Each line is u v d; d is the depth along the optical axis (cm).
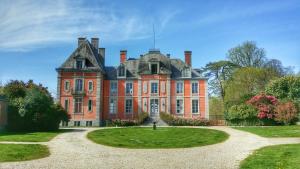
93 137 2483
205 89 4803
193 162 1455
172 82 4831
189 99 4788
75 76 4659
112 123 4575
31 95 3238
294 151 1648
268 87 4469
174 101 4788
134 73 4931
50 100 3350
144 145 2084
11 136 2472
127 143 2162
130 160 1512
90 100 4619
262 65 5553
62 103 4612
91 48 4916
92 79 4659
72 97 4625
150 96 4800
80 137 2517
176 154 1711
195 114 4750
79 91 4612
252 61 5591
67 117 3444
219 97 6044
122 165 1382
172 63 5003
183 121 4475
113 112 4819
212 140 2319
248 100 4209
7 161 1441
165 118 4575
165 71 4825
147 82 4834
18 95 3403
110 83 4881
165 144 2127
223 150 1861
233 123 4041
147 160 1512
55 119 3241
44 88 3631
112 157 1603
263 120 3847
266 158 1490
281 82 4344
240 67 5569
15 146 1862
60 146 2003
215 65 5691
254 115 3872
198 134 2673
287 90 4316
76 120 4575
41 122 3152
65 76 4662
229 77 5644
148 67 4891
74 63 4684
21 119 3161
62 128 3572
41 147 1903
